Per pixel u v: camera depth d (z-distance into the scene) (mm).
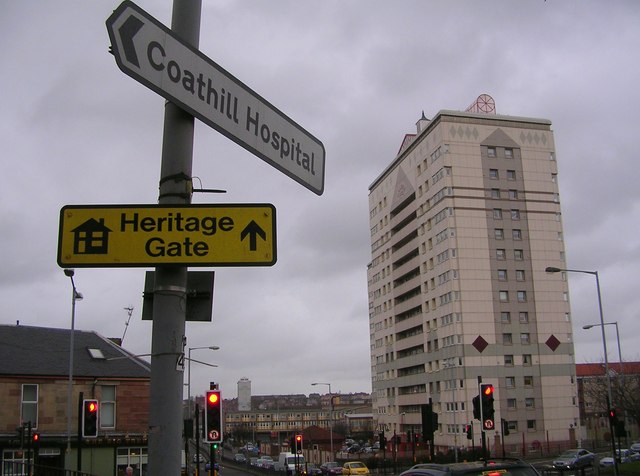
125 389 34656
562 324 77000
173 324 4051
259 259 4145
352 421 160125
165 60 3889
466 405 72000
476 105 84812
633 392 61281
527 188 79812
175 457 3850
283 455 61594
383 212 100562
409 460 64312
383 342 99062
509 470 6910
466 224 77062
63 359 34375
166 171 4199
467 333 74125
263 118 4492
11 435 30922
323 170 5039
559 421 74125
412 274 89438
